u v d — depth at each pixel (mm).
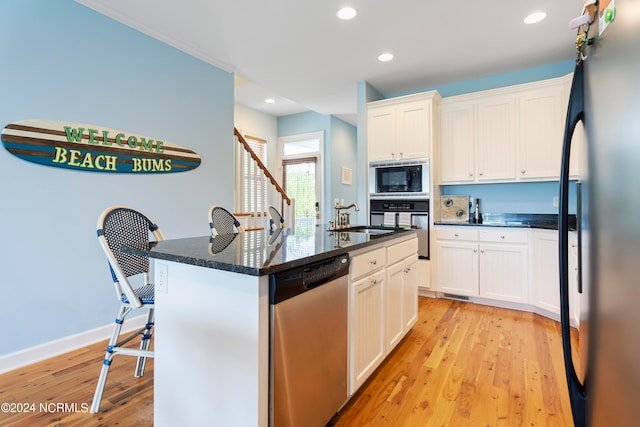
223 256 1340
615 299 679
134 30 2744
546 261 3111
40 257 2258
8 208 2119
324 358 1481
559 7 2547
